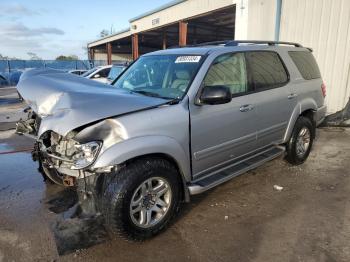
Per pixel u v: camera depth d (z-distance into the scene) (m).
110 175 3.05
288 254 2.99
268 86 4.45
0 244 3.22
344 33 8.17
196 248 3.13
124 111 2.98
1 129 8.91
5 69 34.28
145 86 3.96
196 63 3.73
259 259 2.93
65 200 4.15
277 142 4.82
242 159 4.26
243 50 4.22
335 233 3.32
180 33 19.27
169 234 3.37
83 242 3.24
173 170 3.31
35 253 3.07
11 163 5.71
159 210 3.30
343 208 3.87
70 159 3.05
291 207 3.91
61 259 2.99
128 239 3.11
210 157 3.70
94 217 3.27
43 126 3.08
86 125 2.90
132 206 3.06
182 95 3.46
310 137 5.40
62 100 3.16
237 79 4.02
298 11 8.94
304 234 3.31
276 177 4.86
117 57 46.34
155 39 33.50
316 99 5.50
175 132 3.25
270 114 4.44
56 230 3.46
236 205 3.97
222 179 3.73
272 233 3.34
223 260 2.94
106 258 3.00
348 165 5.35
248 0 10.31
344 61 8.30
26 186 4.64
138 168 3.04
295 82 4.96
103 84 3.80
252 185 4.57
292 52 5.16
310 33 8.80
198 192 3.50
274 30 9.52
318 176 4.89
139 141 2.97
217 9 15.49
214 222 3.58
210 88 3.34
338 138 7.11
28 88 3.77
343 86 8.42
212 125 3.61
